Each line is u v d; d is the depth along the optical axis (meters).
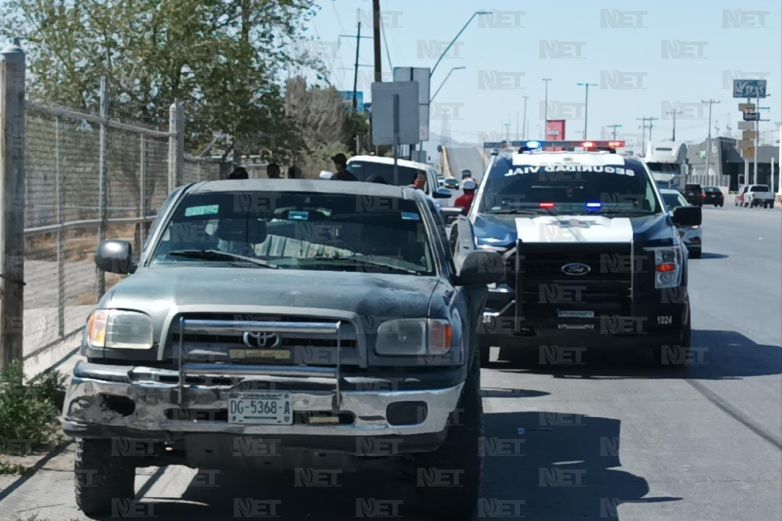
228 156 42.72
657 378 17.23
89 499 9.45
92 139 19.02
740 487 11.20
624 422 14.11
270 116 40.38
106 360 8.85
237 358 8.63
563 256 17.02
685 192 66.56
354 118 87.44
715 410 14.88
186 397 8.59
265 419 8.58
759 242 52.16
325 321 8.72
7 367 12.52
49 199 16.38
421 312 9.02
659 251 17.03
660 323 17.06
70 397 8.83
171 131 25.75
